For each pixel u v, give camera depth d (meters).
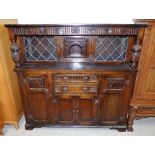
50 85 2.13
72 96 2.19
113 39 2.02
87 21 1.94
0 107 2.28
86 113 2.30
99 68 2.01
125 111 2.27
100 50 2.07
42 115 2.35
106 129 2.48
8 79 2.19
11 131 2.43
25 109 2.30
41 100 2.24
